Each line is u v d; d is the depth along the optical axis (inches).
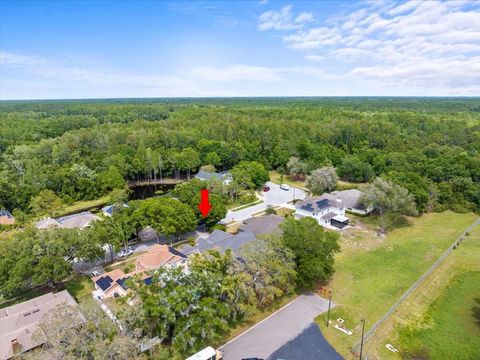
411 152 3823.8
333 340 1251.8
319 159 3900.1
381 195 2262.6
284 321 1358.3
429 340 1278.3
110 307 1242.0
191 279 1214.9
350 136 4633.4
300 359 1153.4
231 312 1322.6
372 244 2117.4
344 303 1487.5
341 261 1891.0
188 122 5290.4
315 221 1723.7
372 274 1743.4
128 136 4192.9
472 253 2003.0
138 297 1207.6
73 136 3978.8
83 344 951.0
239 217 2605.8
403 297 1539.1
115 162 3602.4
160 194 3472.0
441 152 3873.0
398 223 2484.0
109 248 2027.6
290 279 1486.2
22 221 2469.2
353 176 3634.4
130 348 964.6
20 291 1599.4
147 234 2268.7
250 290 1286.9
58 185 3129.9
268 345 1219.2
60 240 1598.2
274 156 4269.2
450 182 2984.7
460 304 1514.5
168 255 1656.0
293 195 3230.8
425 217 2613.2
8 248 1534.2
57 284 1674.5
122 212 2132.1
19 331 1192.8
